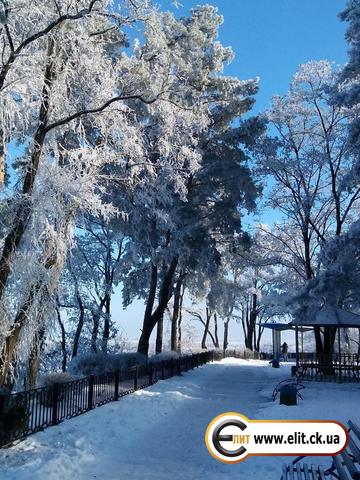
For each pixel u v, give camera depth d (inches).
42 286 467.2
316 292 821.2
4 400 365.4
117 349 1422.2
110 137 669.3
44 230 485.4
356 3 835.4
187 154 976.9
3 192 460.1
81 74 593.3
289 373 1243.8
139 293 1381.6
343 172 1224.2
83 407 519.5
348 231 791.7
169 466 329.7
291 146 1246.3
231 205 1227.9
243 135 1213.7
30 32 478.9
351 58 823.7
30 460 329.4
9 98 467.5
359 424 435.2
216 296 1646.2
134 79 698.2
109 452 366.0
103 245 1405.0
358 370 996.6
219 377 1079.6
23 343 462.0
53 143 554.6
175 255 1167.0
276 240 1589.6
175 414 548.1
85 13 451.5
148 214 1018.7
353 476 207.2
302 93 1216.2
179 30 1072.2
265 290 2400.3
